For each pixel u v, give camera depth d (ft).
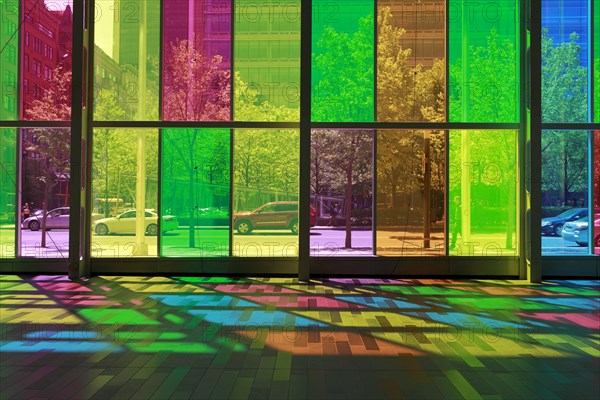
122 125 37.06
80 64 35.47
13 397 13.56
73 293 29.91
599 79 37.09
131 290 31.07
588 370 16.05
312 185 37.06
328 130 37.24
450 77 37.19
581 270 36.60
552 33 37.19
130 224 37.27
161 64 37.47
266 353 17.87
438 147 37.06
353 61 37.24
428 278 36.52
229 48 37.58
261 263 37.09
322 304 26.96
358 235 37.01
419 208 37.04
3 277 36.04
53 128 37.63
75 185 35.40
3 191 37.63
